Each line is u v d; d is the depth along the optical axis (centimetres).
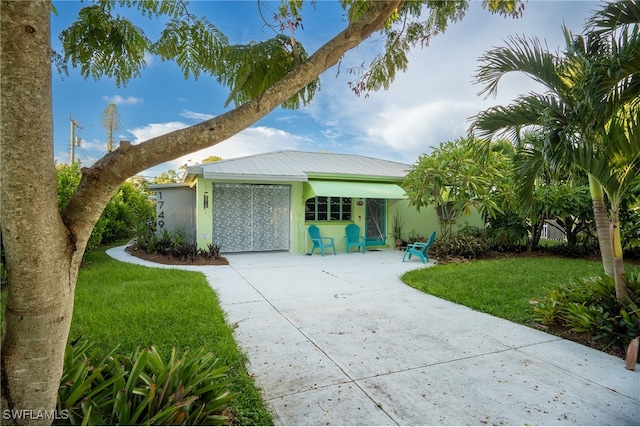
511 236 1973
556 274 1355
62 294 264
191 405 405
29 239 239
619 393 527
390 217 2270
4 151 230
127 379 427
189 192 2225
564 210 1748
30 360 253
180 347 660
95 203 280
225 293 1110
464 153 1695
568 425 451
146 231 2067
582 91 641
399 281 1295
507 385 549
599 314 726
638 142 657
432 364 620
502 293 1080
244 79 378
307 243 2022
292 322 838
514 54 781
